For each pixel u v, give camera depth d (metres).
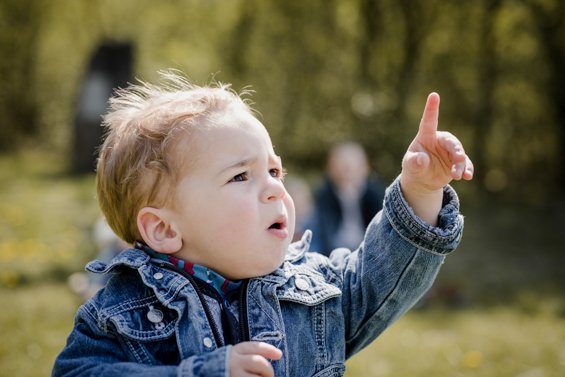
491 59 12.45
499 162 12.87
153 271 1.40
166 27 16.78
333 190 5.58
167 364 1.36
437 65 12.99
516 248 8.06
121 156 1.46
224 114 1.43
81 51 18.12
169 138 1.42
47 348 4.06
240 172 1.38
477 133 12.59
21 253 6.41
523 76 12.16
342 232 5.50
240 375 1.20
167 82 1.79
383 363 4.07
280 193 1.41
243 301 1.41
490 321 5.05
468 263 7.24
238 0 15.16
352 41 13.89
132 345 1.35
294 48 14.12
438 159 1.39
